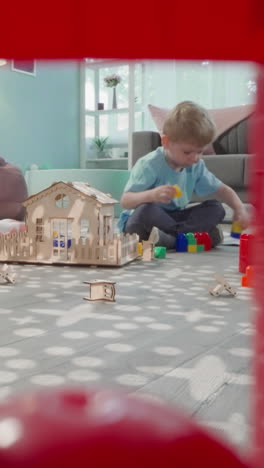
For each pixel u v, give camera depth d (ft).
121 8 0.38
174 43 0.39
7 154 13.23
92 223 5.08
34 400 0.46
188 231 6.67
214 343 2.38
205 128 6.14
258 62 0.41
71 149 15.26
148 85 14.29
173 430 0.43
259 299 0.49
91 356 2.16
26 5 0.38
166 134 6.28
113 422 0.42
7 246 5.33
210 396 1.70
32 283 4.07
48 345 2.33
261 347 0.49
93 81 15.44
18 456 0.39
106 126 15.53
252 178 0.48
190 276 4.49
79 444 0.40
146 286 3.96
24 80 13.57
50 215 5.23
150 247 5.58
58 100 14.67
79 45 0.38
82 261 5.09
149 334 2.54
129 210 6.88
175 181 6.70
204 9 0.39
